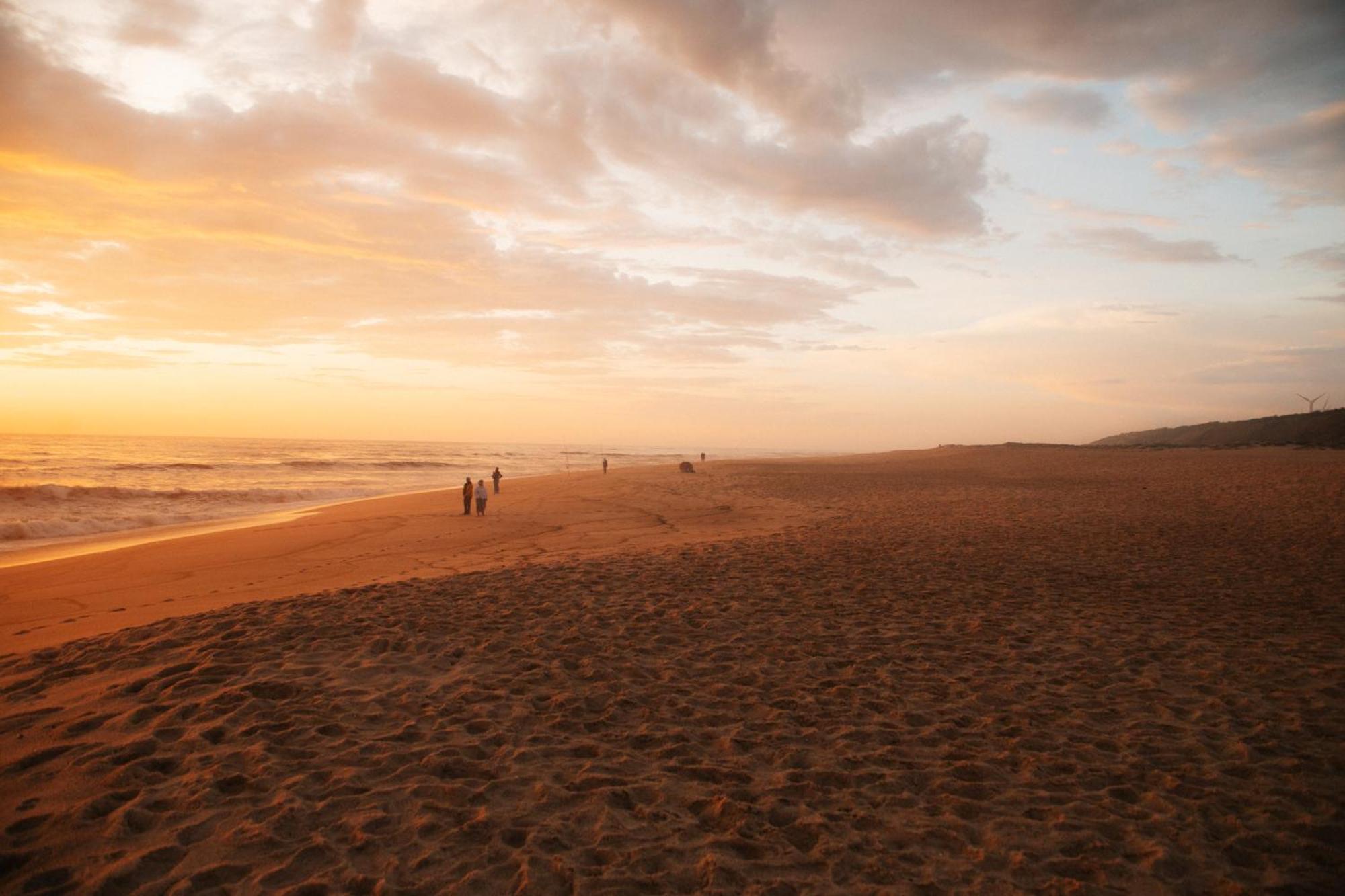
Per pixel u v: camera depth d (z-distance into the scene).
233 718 4.89
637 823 3.80
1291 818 3.98
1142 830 3.84
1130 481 31.78
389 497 30.86
